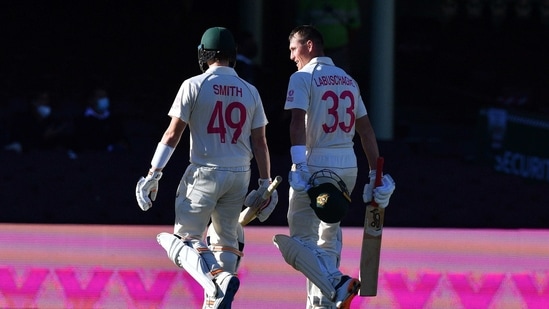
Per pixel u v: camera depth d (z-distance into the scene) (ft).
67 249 73.46
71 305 73.31
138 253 73.67
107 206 117.60
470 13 205.67
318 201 66.80
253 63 148.97
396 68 197.16
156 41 189.37
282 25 177.99
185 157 120.67
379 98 153.38
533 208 122.21
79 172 120.98
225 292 65.31
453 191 122.11
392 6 153.07
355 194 114.83
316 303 71.61
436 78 196.13
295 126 69.00
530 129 129.08
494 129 130.00
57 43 187.32
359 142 127.44
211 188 69.21
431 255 73.61
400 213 118.83
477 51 202.08
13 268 73.20
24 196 118.42
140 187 69.21
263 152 71.36
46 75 178.81
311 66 71.10
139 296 73.51
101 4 193.47
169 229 73.92
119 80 179.52
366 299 73.51
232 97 69.36
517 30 210.79
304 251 68.95
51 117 140.26
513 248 73.46
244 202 72.08
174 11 193.77
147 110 165.17
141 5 194.49
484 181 123.54
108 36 189.88
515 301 73.46
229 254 71.10
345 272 76.59
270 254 74.95
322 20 145.18
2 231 73.26
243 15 167.53
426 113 181.37
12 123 137.08
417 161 125.70
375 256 69.56
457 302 73.46
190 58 186.09
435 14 203.82
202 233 70.38
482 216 120.47
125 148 137.08
